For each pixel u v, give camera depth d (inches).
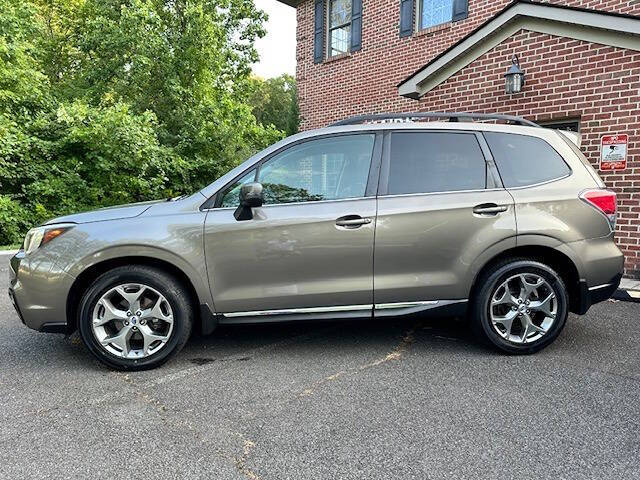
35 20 542.9
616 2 255.0
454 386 122.1
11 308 198.2
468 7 336.2
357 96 423.2
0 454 92.4
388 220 135.9
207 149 495.5
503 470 86.7
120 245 129.3
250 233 133.6
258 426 102.8
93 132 398.6
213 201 136.1
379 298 138.6
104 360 131.1
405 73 381.4
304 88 477.4
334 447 94.6
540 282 140.9
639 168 222.1
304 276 136.0
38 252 130.3
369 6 405.7
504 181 142.3
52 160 412.8
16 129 391.2
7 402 114.3
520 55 251.9
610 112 226.8
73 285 130.2
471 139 144.8
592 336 160.4
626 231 229.5
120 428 102.2
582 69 232.8
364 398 115.6
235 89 572.1
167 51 484.7
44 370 134.0
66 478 85.0
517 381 125.0
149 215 134.1
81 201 413.7
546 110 246.2
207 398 116.2
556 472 86.1
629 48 218.2
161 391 120.2
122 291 130.7
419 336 162.1
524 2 239.6
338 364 137.5
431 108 290.8
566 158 146.5
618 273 144.6
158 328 135.0
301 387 122.1
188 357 143.7
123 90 503.8
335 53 450.6
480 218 138.1
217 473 86.4
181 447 94.9
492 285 139.6
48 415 107.9
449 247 138.1
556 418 105.6
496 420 104.8
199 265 132.6
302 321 139.2
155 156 435.5
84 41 500.7
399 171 140.9
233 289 135.3
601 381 124.8
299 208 135.9
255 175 138.9
